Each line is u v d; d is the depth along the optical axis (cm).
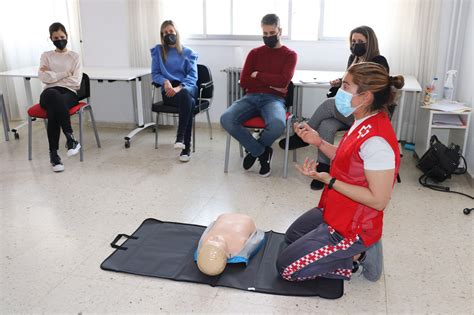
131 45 458
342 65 433
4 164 373
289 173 356
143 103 478
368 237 192
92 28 464
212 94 410
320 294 204
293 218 279
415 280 217
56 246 246
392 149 173
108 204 298
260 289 208
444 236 258
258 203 301
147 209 292
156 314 192
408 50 396
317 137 216
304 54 438
